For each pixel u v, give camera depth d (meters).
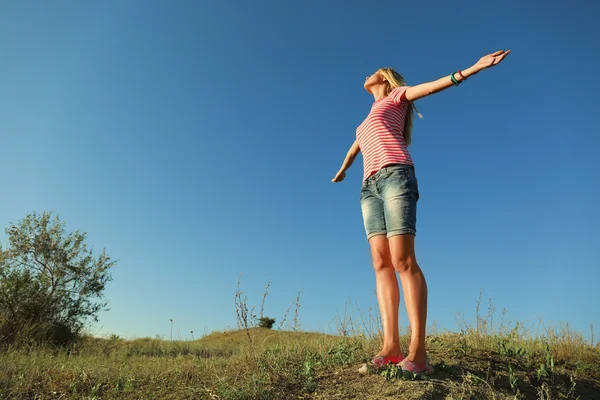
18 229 12.88
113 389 3.76
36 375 4.21
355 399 2.91
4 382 3.97
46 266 12.79
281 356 4.15
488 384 3.15
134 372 4.40
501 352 4.16
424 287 3.11
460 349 4.08
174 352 8.77
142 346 9.80
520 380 3.44
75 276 12.91
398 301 3.34
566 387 3.57
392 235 3.11
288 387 3.29
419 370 3.08
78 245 13.39
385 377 3.10
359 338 4.82
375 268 3.41
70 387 3.84
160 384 3.92
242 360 4.38
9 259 12.09
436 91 3.12
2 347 7.74
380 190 3.26
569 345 4.86
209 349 8.79
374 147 3.33
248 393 3.21
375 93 3.71
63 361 5.51
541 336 5.21
